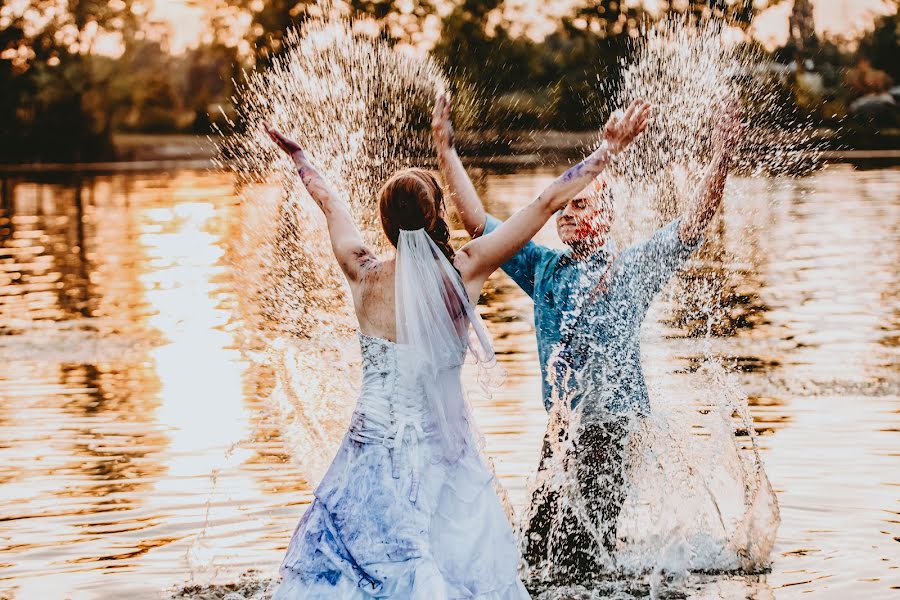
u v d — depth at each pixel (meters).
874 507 5.26
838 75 39.31
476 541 3.54
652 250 4.80
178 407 7.66
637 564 4.70
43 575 4.60
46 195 30.66
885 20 41.59
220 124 51.19
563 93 35.47
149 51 57.62
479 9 36.00
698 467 5.39
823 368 8.39
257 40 27.98
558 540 4.79
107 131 51.41
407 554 3.43
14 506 5.52
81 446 6.66
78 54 52.16
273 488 5.77
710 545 4.76
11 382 8.63
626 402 4.81
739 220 18.28
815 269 14.05
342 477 3.59
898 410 7.12
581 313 4.81
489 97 35.62
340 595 3.43
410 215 3.71
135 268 16.02
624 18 34.25
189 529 5.16
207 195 28.84
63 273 15.73
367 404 3.62
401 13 29.22
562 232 4.86
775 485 5.59
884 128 40.69
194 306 12.48
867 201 22.83
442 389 3.63
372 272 3.77
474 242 3.77
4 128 51.00
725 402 5.84
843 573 4.47
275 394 7.64
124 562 4.75
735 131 4.68
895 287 12.63
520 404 7.46
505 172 31.08
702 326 9.91
